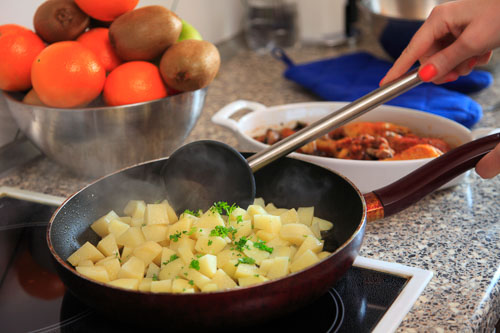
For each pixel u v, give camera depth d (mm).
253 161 707
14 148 1008
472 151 680
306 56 1635
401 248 710
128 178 752
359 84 1271
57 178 958
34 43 847
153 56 862
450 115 1073
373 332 552
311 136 697
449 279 637
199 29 1531
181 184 757
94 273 594
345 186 703
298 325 573
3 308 637
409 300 593
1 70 830
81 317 610
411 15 1530
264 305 509
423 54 795
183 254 611
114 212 738
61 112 813
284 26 1661
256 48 1679
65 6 852
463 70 826
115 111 819
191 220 668
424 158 817
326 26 1734
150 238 669
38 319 612
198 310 497
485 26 667
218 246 623
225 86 1418
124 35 827
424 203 823
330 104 1056
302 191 772
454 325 560
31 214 843
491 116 1170
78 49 805
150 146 887
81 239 695
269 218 667
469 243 711
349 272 656
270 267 594
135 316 517
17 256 745
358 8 1684
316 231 705
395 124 1021
